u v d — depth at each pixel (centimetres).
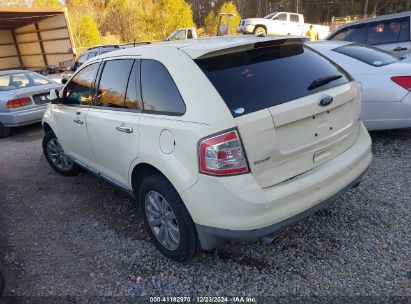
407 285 252
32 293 278
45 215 406
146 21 4747
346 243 302
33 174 542
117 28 4638
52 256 324
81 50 3164
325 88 276
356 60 491
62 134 452
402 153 469
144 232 350
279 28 2177
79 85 407
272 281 269
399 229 314
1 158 648
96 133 358
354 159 291
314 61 297
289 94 255
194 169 244
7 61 2656
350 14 5025
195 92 250
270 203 236
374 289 251
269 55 275
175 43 306
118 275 291
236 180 231
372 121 481
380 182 397
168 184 274
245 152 232
